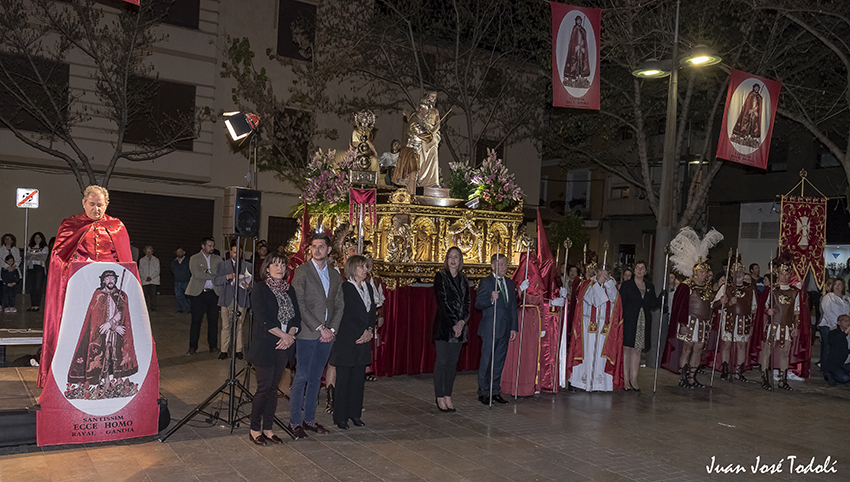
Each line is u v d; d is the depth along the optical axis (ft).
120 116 56.29
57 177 63.67
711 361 37.91
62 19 53.93
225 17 70.28
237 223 21.62
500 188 35.24
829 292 38.78
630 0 52.06
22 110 60.70
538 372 30.04
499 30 68.39
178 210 71.72
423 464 19.21
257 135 24.13
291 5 74.08
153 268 57.31
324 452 19.97
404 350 32.71
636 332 32.14
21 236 62.39
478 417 25.27
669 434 24.02
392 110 78.95
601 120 68.54
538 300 29.84
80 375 19.36
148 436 20.58
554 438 22.68
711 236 33.53
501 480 18.12
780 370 35.06
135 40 55.62
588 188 110.52
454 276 26.32
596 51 36.94
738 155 39.86
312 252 21.95
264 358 20.10
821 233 45.98
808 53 56.24
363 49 69.41
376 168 35.14
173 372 31.14
